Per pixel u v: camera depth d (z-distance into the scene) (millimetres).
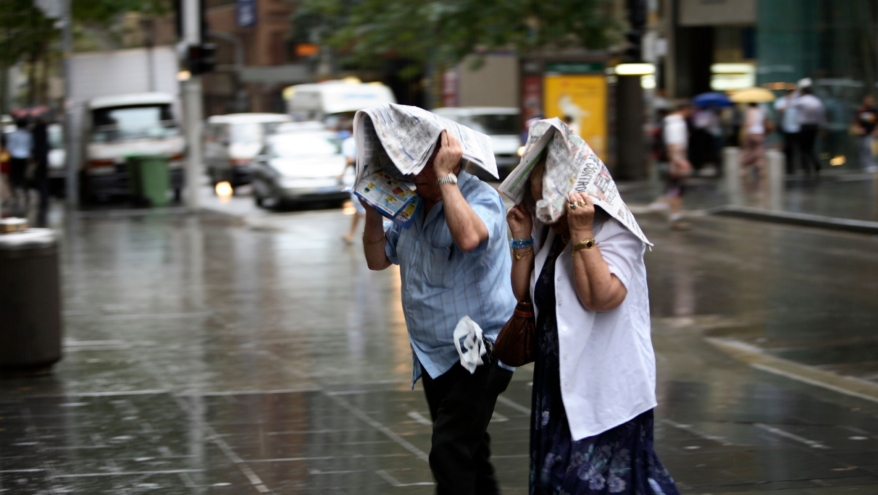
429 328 5387
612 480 4777
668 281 16297
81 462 7219
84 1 33250
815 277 16594
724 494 6633
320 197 28812
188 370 10344
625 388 4730
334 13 40250
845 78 35812
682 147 22922
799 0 36656
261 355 11141
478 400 5355
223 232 23781
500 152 35062
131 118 33469
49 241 10016
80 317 13406
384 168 5512
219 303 14500
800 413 8812
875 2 35219
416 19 34812
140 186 31297
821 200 26297
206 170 39656
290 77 60406
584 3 33219
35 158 30781
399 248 5457
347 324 12938
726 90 52594
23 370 10055
